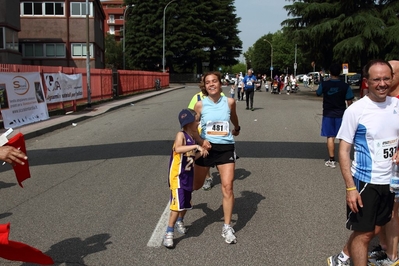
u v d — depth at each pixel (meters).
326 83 8.38
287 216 5.76
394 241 4.22
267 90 45.53
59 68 17.92
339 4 32.31
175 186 4.75
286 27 36.44
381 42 30.70
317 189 7.02
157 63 69.56
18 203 6.39
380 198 3.65
